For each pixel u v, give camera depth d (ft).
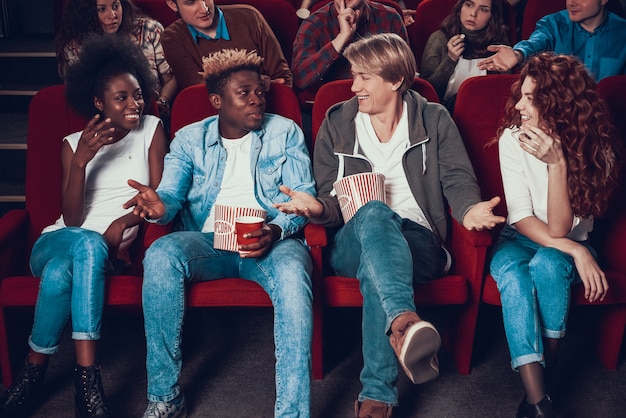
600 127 7.04
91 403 6.86
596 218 8.01
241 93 7.38
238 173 7.68
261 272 6.93
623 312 7.61
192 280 7.05
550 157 6.75
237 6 9.85
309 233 7.09
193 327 8.74
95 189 7.90
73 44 9.89
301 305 6.61
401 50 7.48
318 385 7.59
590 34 9.91
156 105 8.27
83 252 6.89
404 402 7.31
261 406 7.27
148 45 10.02
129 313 9.01
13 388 7.09
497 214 8.16
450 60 9.68
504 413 7.16
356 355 8.16
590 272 6.81
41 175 8.16
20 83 12.28
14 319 7.56
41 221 8.18
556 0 10.71
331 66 9.53
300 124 8.21
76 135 7.88
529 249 7.31
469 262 7.29
